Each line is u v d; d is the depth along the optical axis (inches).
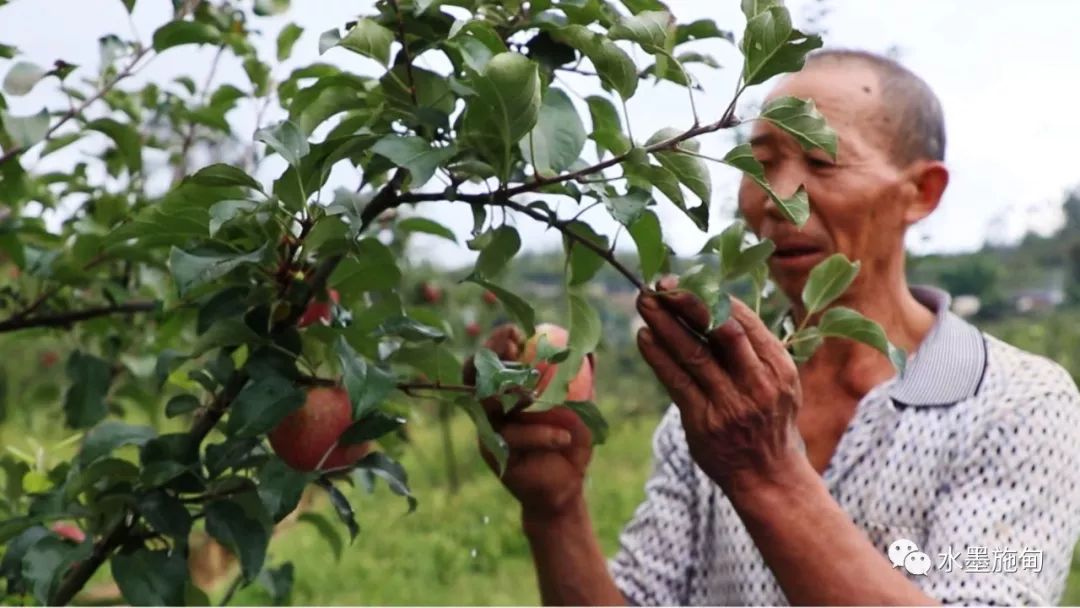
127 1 78.8
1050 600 64.3
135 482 61.3
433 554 241.0
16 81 69.4
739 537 74.0
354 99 59.8
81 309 96.9
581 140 55.2
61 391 122.6
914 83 72.1
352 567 238.7
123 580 59.3
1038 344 288.7
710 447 58.3
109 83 83.8
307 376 59.8
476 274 56.4
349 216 53.6
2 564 64.2
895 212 70.7
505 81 50.9
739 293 121.1
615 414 348.5
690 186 52.9
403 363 63.0
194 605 71.9
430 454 341.4
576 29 53.6
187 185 57.9
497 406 68.1
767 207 70.4
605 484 295.7
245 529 58.8
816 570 57.9
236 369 61.5
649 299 56.5
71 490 61.6
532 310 57.0
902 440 68.1
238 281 57.6
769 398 57.1
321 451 60.7
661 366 58.0
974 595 62.2
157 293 91.7
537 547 75.7
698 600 78.3
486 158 55.0
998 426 65.9
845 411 73.4
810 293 60.8
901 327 73.4
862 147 69.5
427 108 56.1
